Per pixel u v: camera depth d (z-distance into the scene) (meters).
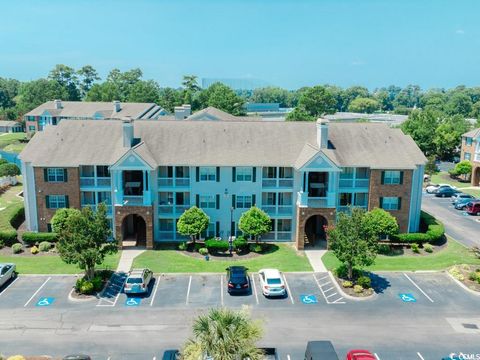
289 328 32.94
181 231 47.06
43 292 38.25
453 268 42.66
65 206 50.28
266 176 50.09
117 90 171.75
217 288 39.38
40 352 29.80
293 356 29.53
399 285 40.09
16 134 149.88
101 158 49.53
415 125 104.56
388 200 50.97
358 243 38.59
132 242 50.22
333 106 175.25
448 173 90.12
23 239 48.22
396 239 48.91
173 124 53.59
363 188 50.75
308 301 37.16
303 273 42.34
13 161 93.56
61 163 49.16
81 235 37.62
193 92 167.38
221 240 48.56
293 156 49.94
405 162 50.16
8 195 68.50
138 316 34.50
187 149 50.47
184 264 44.28
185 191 49.94
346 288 39.09
